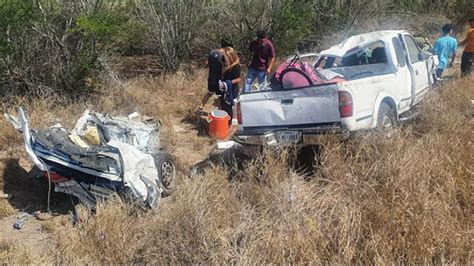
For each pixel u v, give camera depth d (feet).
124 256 14.82
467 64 36.29
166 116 30.12
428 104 25.30
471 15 64.44
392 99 23.62
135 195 18.30
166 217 16.17
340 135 20.22
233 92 28.99
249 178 19.02
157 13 40.60
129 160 18.83
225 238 14.75
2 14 29.17
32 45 30.96
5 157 23.35
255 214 16.51
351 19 48.60
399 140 19.62
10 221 18.67
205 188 17.74
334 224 15.07
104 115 22.77
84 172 18.58
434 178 17.02
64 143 18.95
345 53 27.02
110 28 31.32
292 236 14.30
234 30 43.39
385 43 25.62
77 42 31.96
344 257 13.84
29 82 31.14
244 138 21.91
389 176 16.97
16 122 20.11
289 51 43.75
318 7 48.08
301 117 21.11
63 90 32.07
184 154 25.11
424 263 13.66
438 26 59.26
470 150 19.06
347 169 18.26
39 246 16.65
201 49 43.60
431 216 14.92
